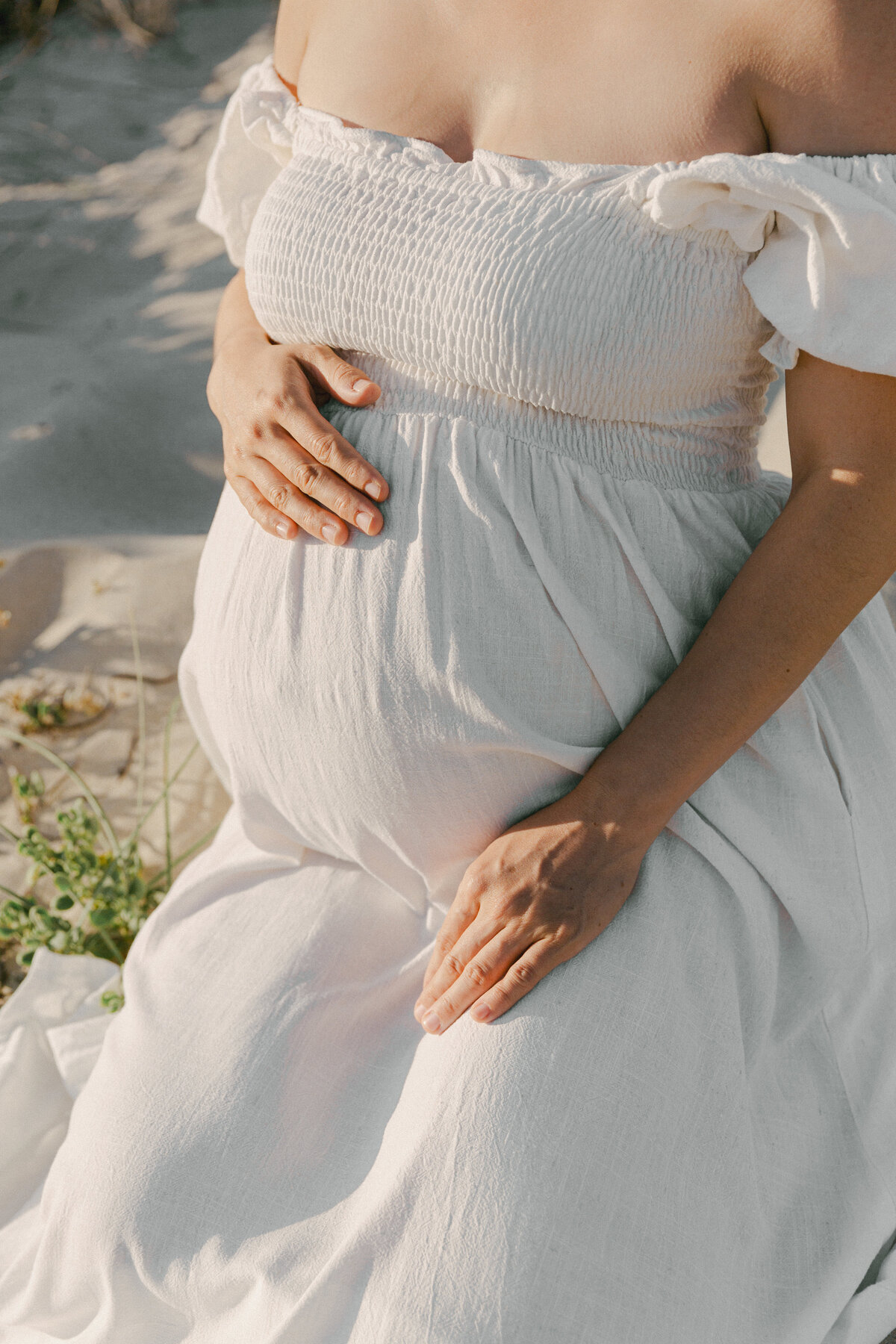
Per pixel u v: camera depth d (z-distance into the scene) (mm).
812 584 1229
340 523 1345
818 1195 1377
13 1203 1667
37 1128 1741
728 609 1271
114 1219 1320
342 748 1349
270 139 1638
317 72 1495
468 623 1272
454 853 1399
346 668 1319
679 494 1322
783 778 1357
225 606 1457
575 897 1253
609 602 1297
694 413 1308
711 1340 1205
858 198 1106
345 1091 1388
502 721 1270
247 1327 1245
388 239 1299
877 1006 1489
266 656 1388
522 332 1221
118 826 2309
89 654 2600
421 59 1363
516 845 1297
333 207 1350
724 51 1173
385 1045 1420
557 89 1269
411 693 1291
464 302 1242
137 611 2672
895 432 1189
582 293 1207
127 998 1525
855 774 1418
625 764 1271
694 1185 1222
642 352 1225
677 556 1318
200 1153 1334
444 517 1296
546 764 1311
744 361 1290
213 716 1535
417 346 1309
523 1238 1129
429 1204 1167
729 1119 1263
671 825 1316
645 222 1207
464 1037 1251
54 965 1952
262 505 1419
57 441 3240
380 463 1351
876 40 1106
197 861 1752
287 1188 1319
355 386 1368
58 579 2783
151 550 2824
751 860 1341
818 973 1383
